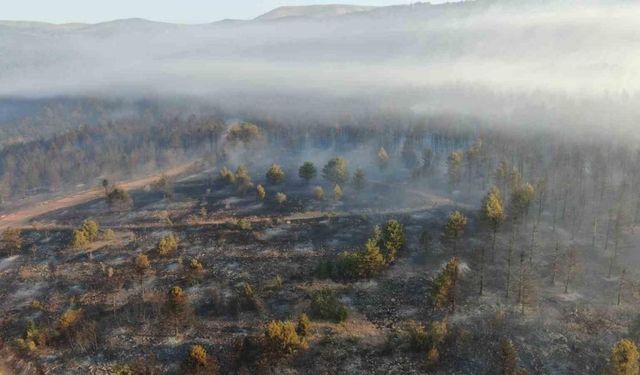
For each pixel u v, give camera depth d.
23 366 62.47
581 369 53.81
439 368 55.88
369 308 67.69
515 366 52.75
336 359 58.28
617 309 62.16
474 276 72.31
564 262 72.50
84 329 66.38
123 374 57.59
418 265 77.00
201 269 79.88
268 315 67.88
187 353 61.31
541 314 62.62
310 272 78.00
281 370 57.06
